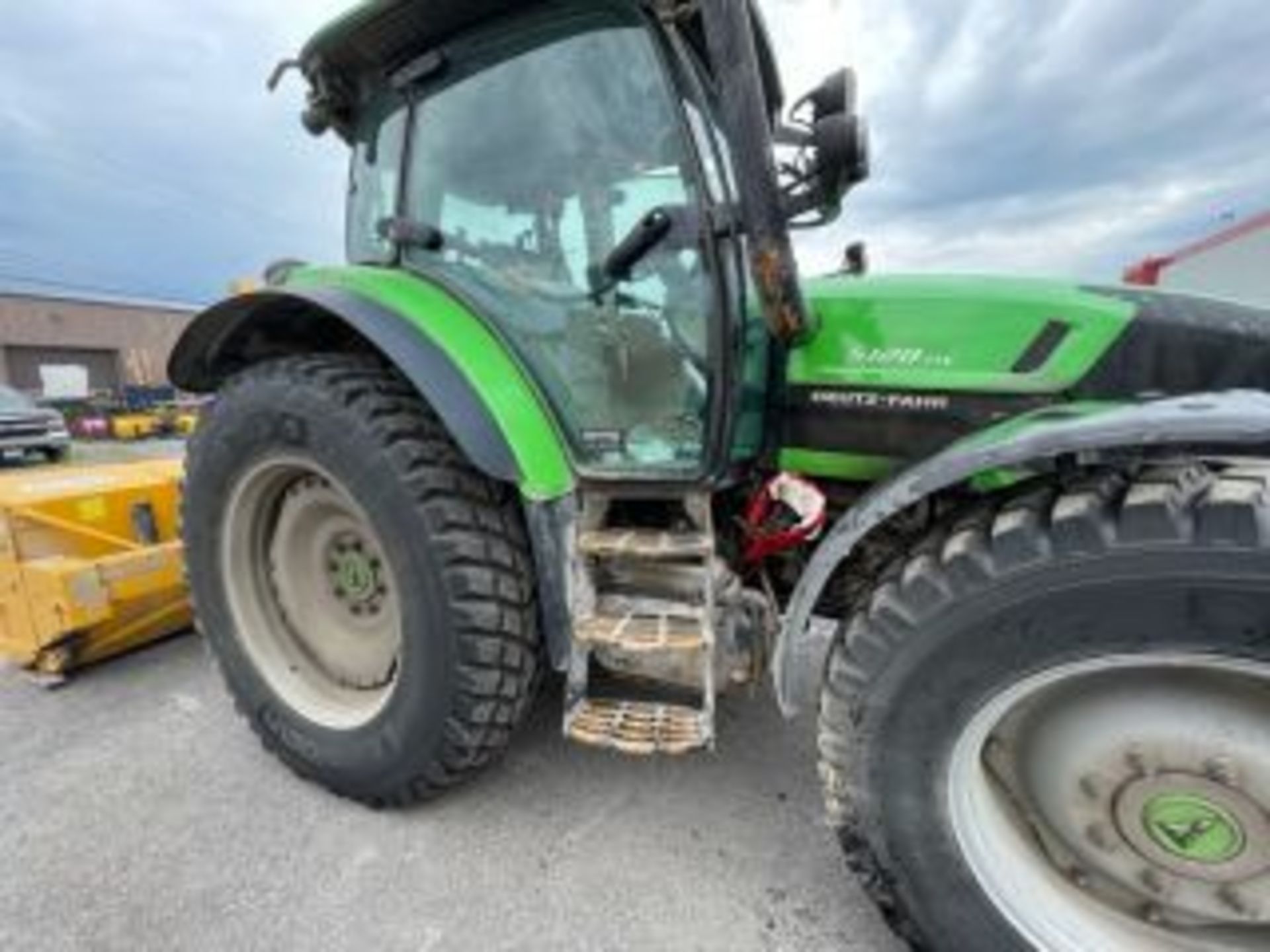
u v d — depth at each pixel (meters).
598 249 1.89
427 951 1.51
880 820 1.39
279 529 2.15
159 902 1.64
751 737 2.24
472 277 2.05
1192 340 1.58
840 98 1.67
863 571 1.72
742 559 1.94
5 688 2.67
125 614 2.70
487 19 1.88
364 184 2.29
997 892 1.34
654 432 1.93
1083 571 1.17
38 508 2.54
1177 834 1.28
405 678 1.83
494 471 1.71
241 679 2.13
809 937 1.54
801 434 1.87
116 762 2.17
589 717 1.77
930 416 1.73
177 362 2.15
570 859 1.76
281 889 1.67
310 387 1.87
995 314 1.69
